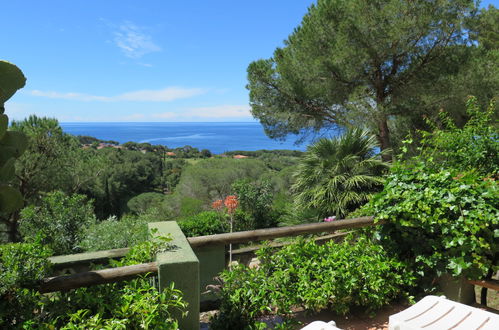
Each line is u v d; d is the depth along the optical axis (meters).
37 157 10.27
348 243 2.91
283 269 2.51
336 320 2.56
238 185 8.40
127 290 1.77
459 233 2.35
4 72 1.28
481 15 7.86
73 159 11.56
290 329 2.29
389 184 2.72
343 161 5.93
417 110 8.33
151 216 6.08
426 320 1.71
